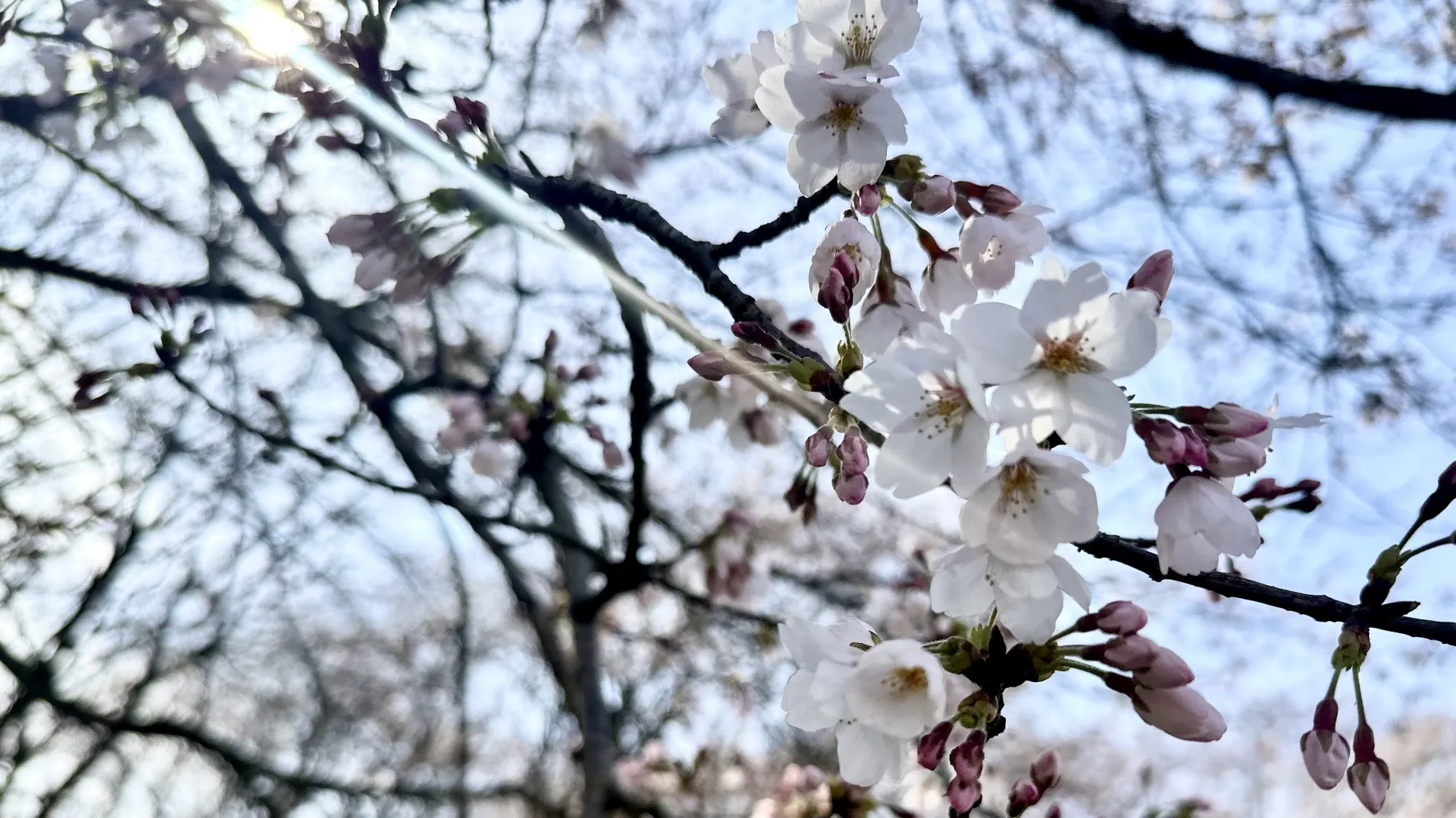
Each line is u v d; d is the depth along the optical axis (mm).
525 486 5352
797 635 1792
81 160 5473
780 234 2375
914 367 1643
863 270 2092
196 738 7824
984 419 1565
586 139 4957
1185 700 1542
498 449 4445
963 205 2227
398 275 2789
